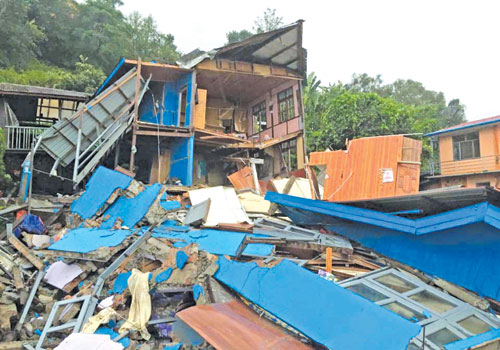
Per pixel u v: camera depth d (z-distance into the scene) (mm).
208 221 11539
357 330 5988
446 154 24094
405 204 9234
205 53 19219
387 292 7707
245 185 17609
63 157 16766
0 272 9586
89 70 34750
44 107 23047
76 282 9430
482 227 7762
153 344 7500
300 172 19234
